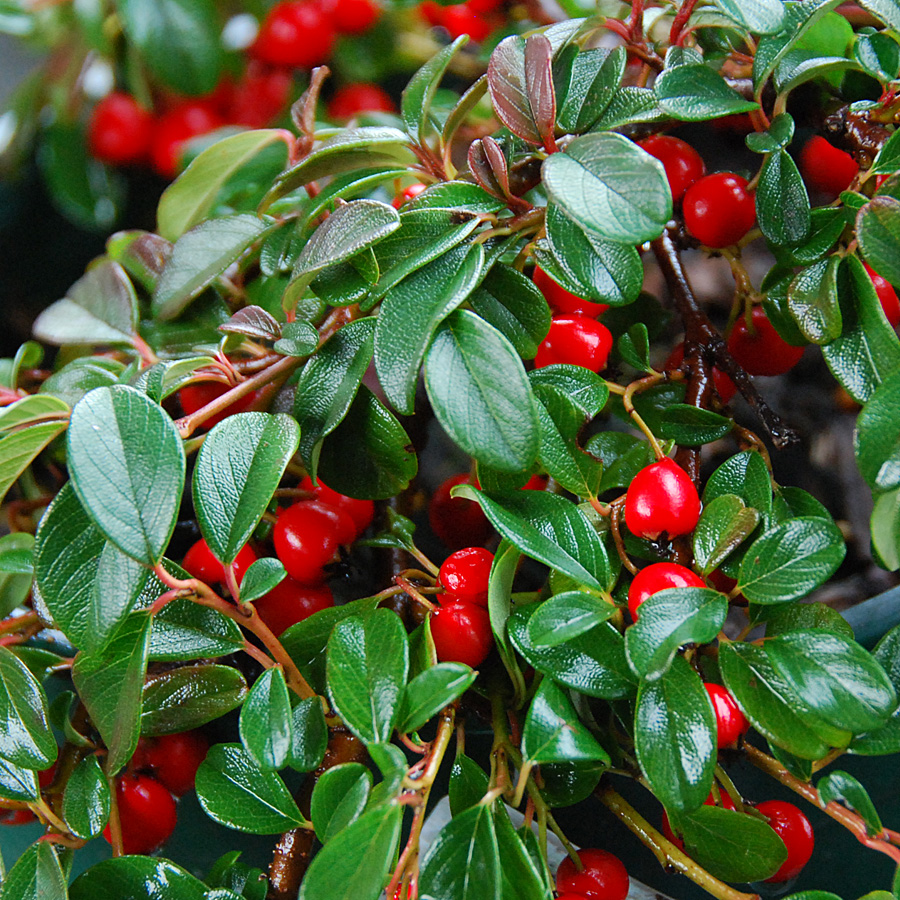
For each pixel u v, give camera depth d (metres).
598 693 0.24
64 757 0.27
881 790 0.27
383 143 0.26
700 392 0.27
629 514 0.25
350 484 0.26
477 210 0.25
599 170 0.23
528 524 0.25
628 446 0.27
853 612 0.26
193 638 0.25
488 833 0.23
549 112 0.24
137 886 0.25
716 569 0.25
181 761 0.27
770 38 0.25
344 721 0.24
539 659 0.24
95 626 0.23
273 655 0.25
